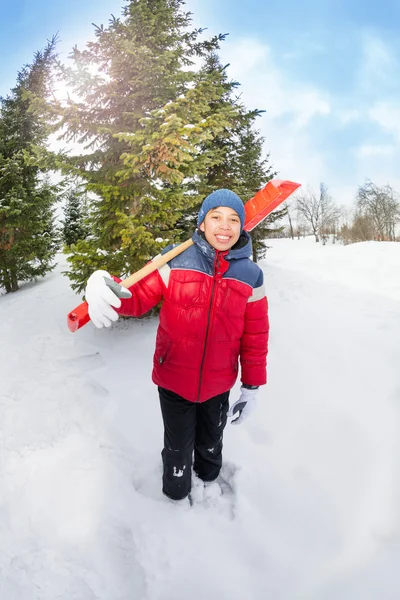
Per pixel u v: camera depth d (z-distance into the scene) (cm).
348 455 217
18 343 449
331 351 368
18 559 157
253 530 170
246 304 152
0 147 831
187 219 728
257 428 245
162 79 429
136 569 153
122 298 128
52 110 383
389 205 3312
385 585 143
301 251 1822
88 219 483
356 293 645
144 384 312
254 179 944
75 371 354
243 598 142
